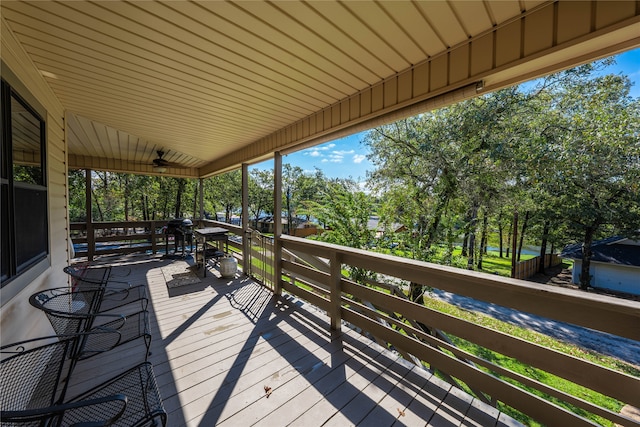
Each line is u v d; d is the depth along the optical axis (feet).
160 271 16.08
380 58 6.00
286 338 8.23
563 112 21.88
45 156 7.28
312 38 5.25
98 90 7.84
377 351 7.54
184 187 49.67
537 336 20.13
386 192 27.50
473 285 5.68
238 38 5.27
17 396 3.71
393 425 5.01
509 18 4.60
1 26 4.70
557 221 30.40
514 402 5.08
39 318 6.44
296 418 5.16
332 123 8.89
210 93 7.97
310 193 73.36
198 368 6.70
